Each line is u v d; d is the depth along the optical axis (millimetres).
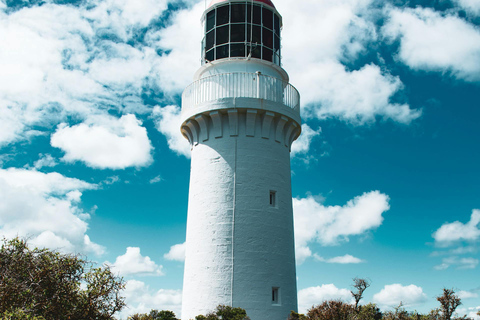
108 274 13547
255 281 21828
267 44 26688
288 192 24812
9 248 13023
